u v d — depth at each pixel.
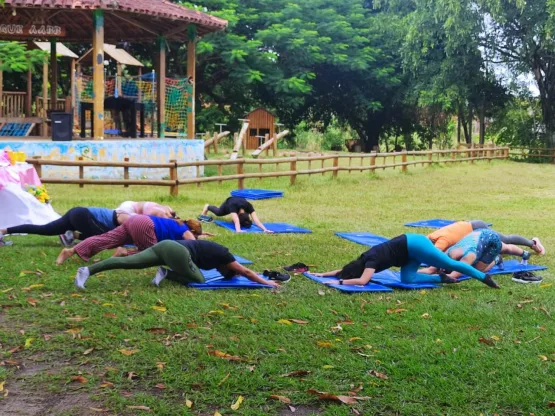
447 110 35.16
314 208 12.97
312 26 34.72
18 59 20.64
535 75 32.88
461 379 4.45
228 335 5.16
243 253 8.30
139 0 19.05
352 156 19.91
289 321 5.54
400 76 36.47
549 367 4.66
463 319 5.72
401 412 3.98
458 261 6.98
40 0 16.98
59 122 16.86
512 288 6.94
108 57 23.64
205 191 14.91
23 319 5.44
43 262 7.34
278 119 41.72
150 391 4.20
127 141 17.53
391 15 36.22
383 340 5.15
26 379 4.31
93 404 4.00
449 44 31.22
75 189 14.46
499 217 12.45
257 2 35.38
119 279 6.74
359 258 6.93
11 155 9.41
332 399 4.10
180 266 6.44
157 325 5.32
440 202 14.71
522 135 35.28
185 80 20.50
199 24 19.89
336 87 39.47
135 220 7.11
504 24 31.61
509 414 4.01
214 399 4.09
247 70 32.53
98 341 4.95
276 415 3.94
